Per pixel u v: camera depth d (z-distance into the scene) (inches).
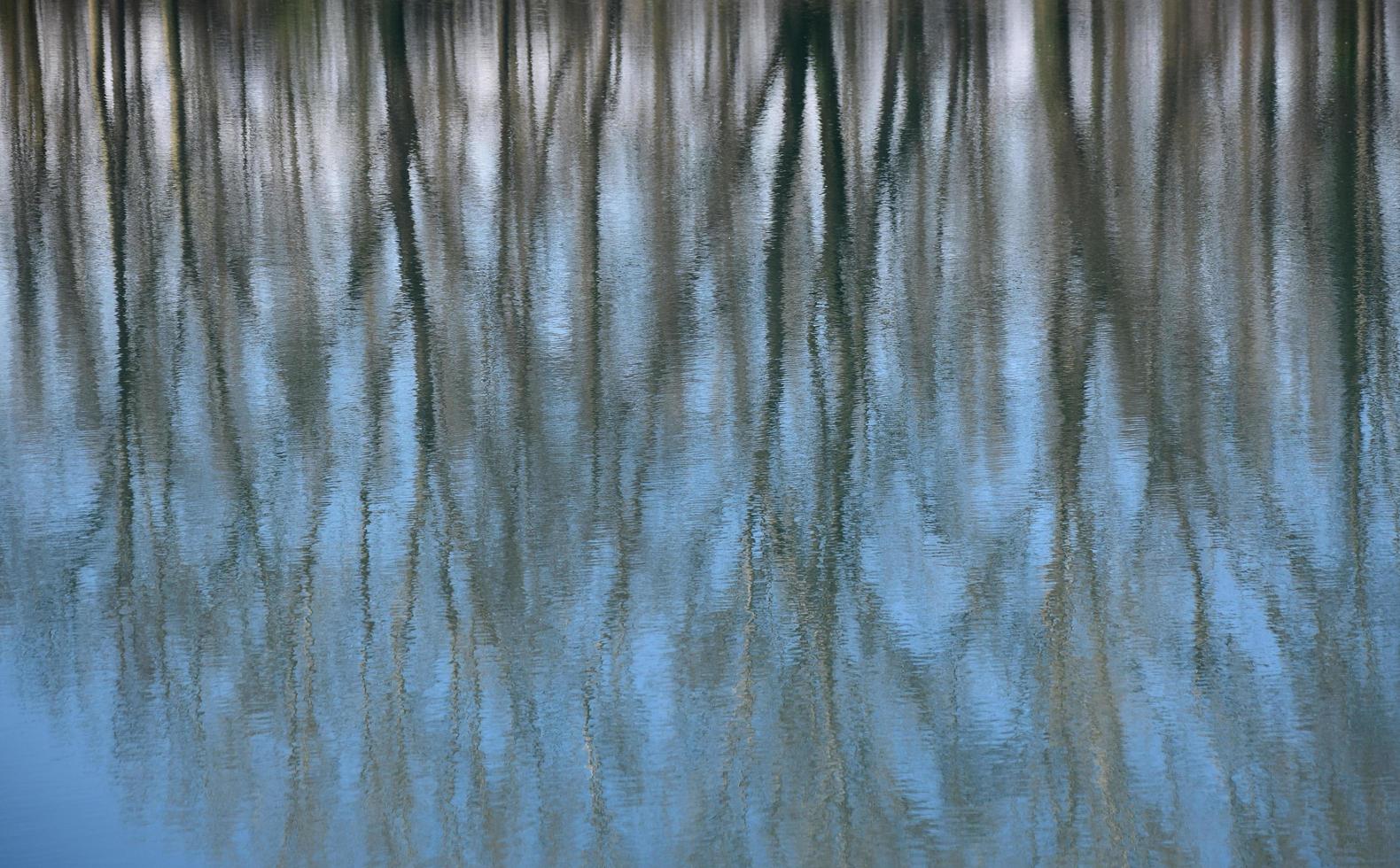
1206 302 983.0
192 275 1072.8
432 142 1423.5
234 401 873.5
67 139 1467.8
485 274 1063.6
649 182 1283.2
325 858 519.5
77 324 984.9
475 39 1904.5
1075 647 636.7
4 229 1184.8
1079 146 1380.4
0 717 597.6
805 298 1010.1
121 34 1973.4
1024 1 2148.1
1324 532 716.0
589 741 580.7
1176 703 599.2
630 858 522.0
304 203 1236.5
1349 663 617.9
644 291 1026.1
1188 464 778.8
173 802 546.0
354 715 597.3
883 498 757.9
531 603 677.3
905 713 599.2
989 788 553.9
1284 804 538.3
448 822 539.8
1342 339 917.8
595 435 827.4
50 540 730.2
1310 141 1375.5
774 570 699.4
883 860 520.7
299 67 1756.9
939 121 1476.4
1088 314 968.3
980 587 683.4
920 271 1056.2
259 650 644.7
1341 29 1914.4
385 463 802.2
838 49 1806.1
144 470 796.0
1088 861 511.8
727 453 805.2
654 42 1860.2
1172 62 1740.9
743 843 531.8
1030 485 765.9
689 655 638.5
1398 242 1084.5
